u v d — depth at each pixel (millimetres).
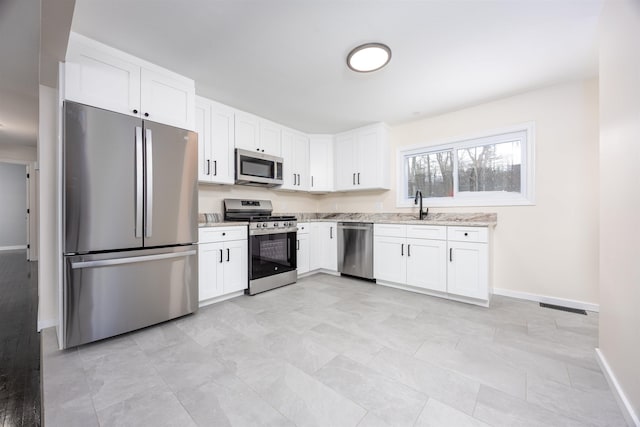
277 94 2801
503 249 2943
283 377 1513
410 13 1662
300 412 1252
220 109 3014
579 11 1629
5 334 2129
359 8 1622
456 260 2752
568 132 2604
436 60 2180
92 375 1529
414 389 1412
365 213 4164
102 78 1926
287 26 1779
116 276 1964
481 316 2377
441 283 2846
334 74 2396
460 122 3229
